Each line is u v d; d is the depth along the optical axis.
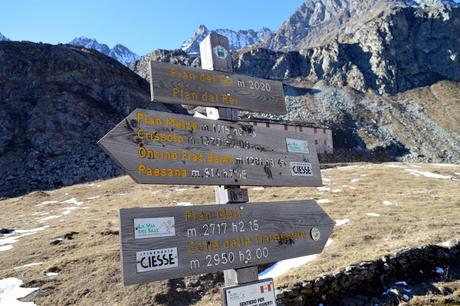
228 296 4.93
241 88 6.10
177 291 17.08
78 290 17.33
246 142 5.67
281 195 36.94
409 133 143.25
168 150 4.94
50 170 71.50
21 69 99.56
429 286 15.48
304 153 6.27
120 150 4.56
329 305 14.62
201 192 41.56
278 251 5.43
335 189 40.12
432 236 19.59
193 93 5.57
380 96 179.38
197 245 4.76
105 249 22.33
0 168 70.12
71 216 35.91
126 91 105.00
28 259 22.12
